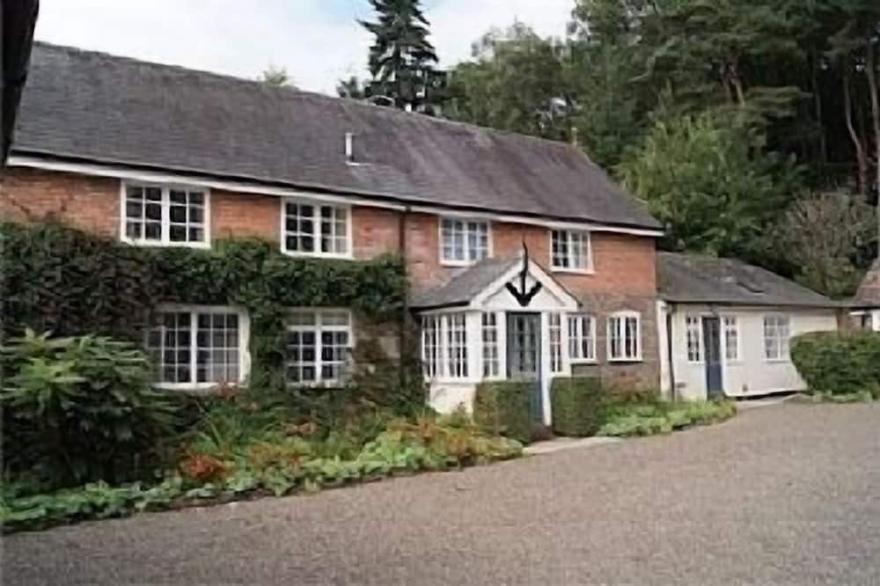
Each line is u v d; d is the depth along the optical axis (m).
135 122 16.98
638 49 41.81
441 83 53.06
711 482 11.10
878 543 7.37
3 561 7.66
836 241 32.56
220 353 16.42
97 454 11.41
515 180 22.66
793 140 40.09
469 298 17.66
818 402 23.62
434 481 12.27
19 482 10.77
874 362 24.16
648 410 19.58
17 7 3.89
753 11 37.53
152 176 15.73
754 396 26.47
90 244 14.69
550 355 19.25
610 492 10.64
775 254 33.34
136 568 7.26
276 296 16.98
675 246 33.09
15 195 14.41
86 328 14.48
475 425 16.05
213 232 16.59
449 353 18.38
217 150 17.45
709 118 35.66
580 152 27.06
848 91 40.16
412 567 7.00
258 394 16.39
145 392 11.77
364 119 21.86
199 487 11.27
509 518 9.15
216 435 14.11
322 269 17.64
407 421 16.17
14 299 13.84
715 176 33.38
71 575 7.05
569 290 21.73
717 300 25.33
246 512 10.15
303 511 10.08
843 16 37.97
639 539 7.85
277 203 17.48
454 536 8.26
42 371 10.70
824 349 24.55
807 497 9.76
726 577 6.38
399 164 20.53
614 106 42.47
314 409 16.97
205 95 19.16
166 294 15.58
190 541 8.42
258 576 6.83
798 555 7.02
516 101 49.00
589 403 18.02
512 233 21.12
